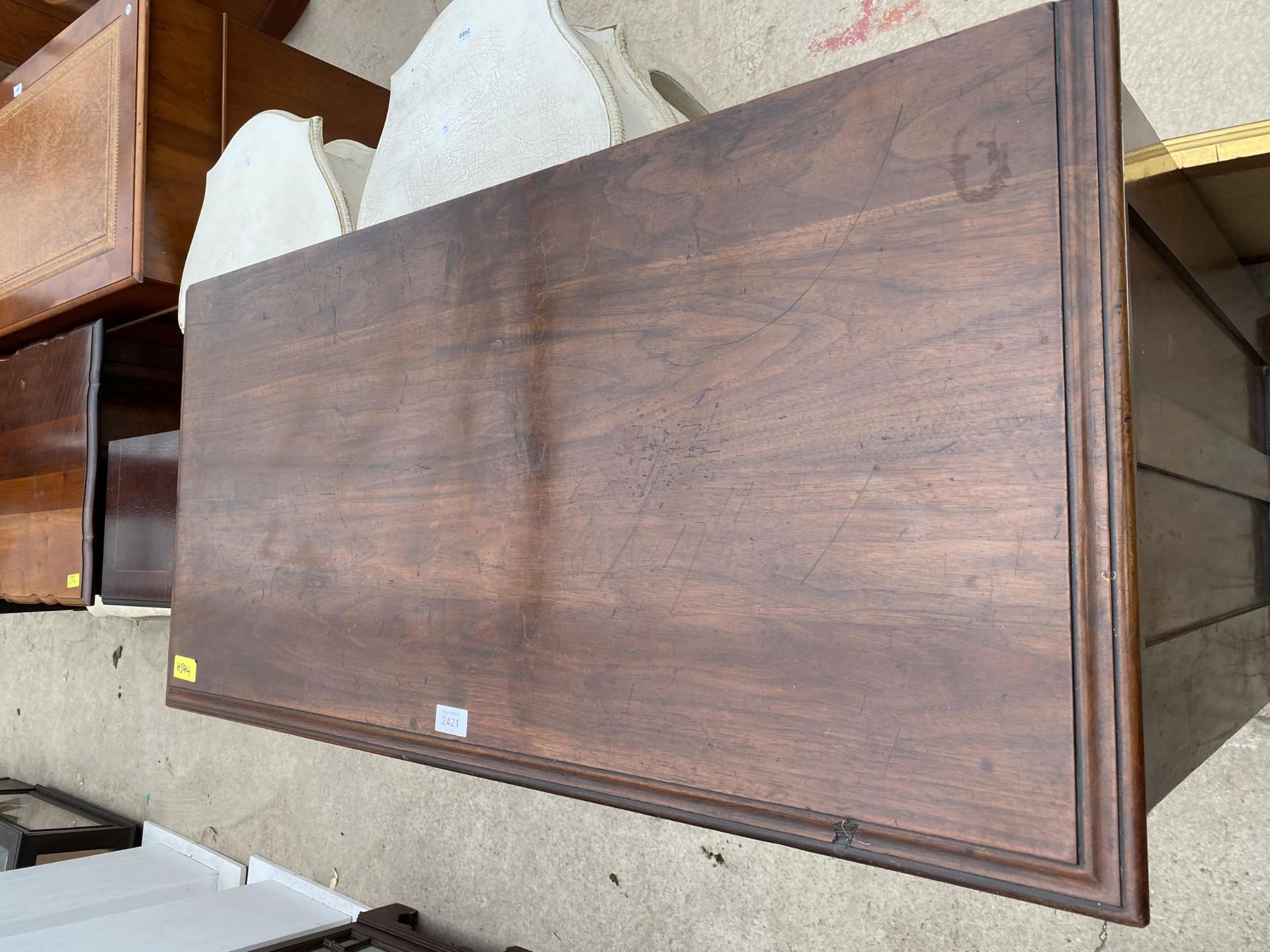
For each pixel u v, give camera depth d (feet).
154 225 4.67
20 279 5.48
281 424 3.01
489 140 3.15
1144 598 1.61
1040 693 1.56
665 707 2.01
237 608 3.11
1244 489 2.52
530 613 2.28
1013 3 3.61
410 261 2.66
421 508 2.57
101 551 4.94
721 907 4.08
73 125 5.11
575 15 5.16
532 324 2.35
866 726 1.73
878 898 3.64
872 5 3.99
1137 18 3.32
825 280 1.86
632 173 2.18
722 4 4.50
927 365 1.72
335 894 5.65
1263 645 2.59
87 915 5.62
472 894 5.01
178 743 7.03
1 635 9.29
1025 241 1.62
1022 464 1.60
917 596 1.69
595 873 4.52
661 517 2.06
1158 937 3.04
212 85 4.97
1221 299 2.57
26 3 6.53
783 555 1.87
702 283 2.04
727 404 1.98
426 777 5.30
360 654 2.68
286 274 3.05
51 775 8.38
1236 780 2.93
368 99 5.86
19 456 5.57
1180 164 2.26
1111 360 1.53
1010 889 1.57
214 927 5.09
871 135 1.82
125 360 5.15
